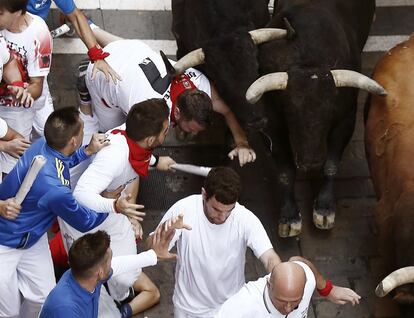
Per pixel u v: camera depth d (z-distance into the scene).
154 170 14.24
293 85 12.02
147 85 12.16
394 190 12.19
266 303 9.02
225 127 14.85
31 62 12.11
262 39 12.76
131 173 10.75
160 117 10.39
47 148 10.16
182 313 10.51
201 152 14.68
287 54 12.51
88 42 12.66
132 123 10.37
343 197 14.31
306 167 12.27
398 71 13.04
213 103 12.76
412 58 13.17
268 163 14.59
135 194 12.67
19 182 10.23
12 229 10.50
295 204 13.51
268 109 12.72
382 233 12.27
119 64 12.39
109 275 9.68
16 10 11.25
